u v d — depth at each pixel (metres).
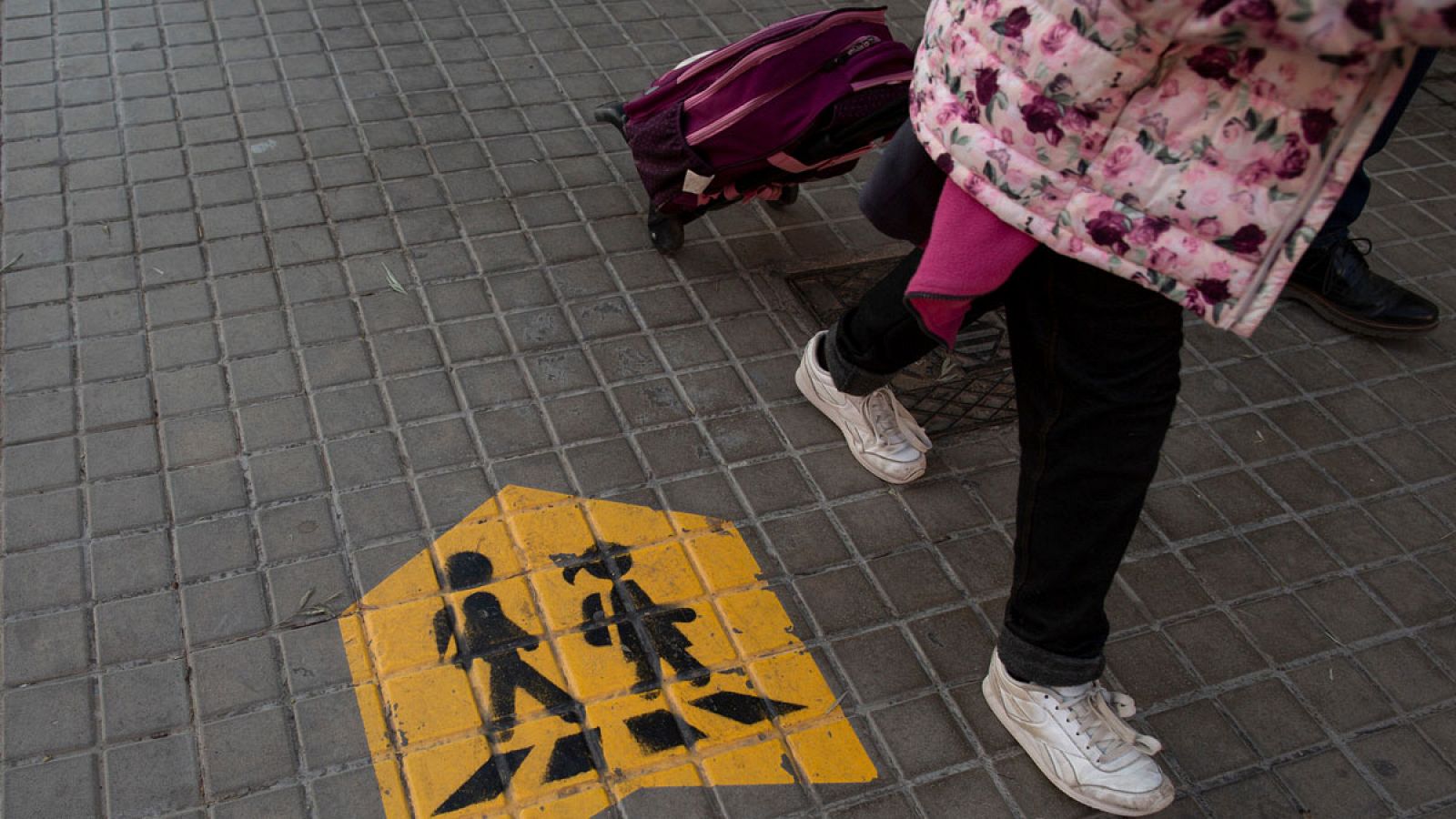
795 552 2.61
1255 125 1.53
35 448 2.61
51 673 2.19
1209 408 3.16
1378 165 4.22
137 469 2.59
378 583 2.41
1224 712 2.41
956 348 3.20
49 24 4.04
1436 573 2.77
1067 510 1.95
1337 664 2.54
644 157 3.02
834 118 2.82
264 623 2.31
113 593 2.34
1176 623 2.58
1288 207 1.55
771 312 3.24
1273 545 2.79
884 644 2.44
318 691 2.21
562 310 3.15
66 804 2.01
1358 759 2.36
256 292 3.08
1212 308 1.65
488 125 3.80
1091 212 1.69
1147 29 1.51
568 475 2.70
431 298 3.13
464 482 2.65
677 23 4.50
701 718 2.25
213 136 3.61
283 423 2.73
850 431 2.82
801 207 3.67
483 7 4.43
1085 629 2.08
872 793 2.18
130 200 3.33
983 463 2.88
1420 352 3.44
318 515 2.53
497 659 2.29
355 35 4.17
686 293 3.26
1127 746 2.17
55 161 3.45
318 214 3.36
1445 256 3.82
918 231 2.20
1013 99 1.70
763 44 2.84
